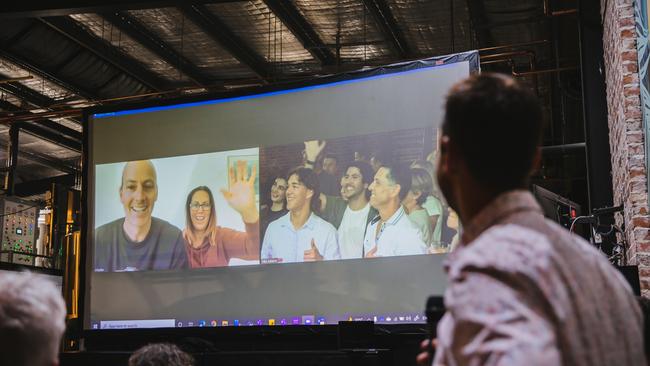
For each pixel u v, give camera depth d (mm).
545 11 8031
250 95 5336
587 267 988
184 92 11625
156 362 2621
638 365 992
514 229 957
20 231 13039
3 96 11539
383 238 4840
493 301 874
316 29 9586
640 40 4344
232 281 5195
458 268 938
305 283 4992
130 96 10617
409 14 9102
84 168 5719
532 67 9391
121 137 5652
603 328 940
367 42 9930
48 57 9242
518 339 836
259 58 10594
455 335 904
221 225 5285
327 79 5133
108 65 10102
